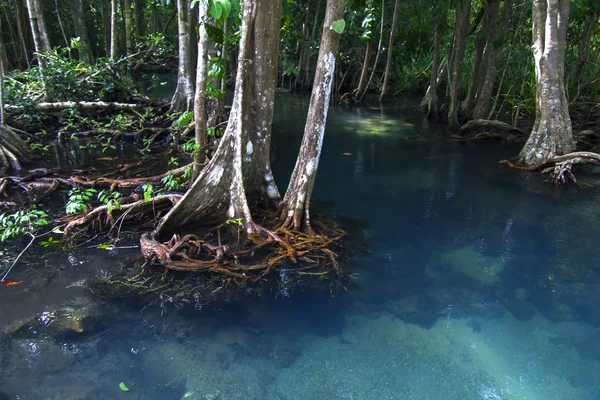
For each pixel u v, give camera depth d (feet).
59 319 11.38
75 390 9.18
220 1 11.57
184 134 29.37
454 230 18.29
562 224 19.08
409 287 14.01
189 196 16.40
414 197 21.94
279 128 36.91
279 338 11.32
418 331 11.93
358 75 62.59
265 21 16.24
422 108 49.98
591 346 11.60
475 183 24.35
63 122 32.32
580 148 31.71
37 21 33.88
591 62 52.95
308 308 12.61
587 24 48.26
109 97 38.27
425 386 10.05
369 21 49.44
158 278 13.47
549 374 10.60
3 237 14.64
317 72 16.01
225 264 13.92
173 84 61.57
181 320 11.71
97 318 11.54
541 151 26.73
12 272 13.43
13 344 10.41
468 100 40.42
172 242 14.75
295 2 58.49
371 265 15.24
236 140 16.39
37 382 9.35
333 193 22.11
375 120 42.98
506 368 10.73
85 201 18.83
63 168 23.81
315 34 60.13
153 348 10.62
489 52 38.81
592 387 10.19
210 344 10.91
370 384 10.00
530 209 20.72
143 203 16.96
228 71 58.95
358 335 11.65
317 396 9.56
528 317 12.73
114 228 16.51
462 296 13.69
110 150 28.30
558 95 26.58
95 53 65.26
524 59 46.16
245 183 17.42
